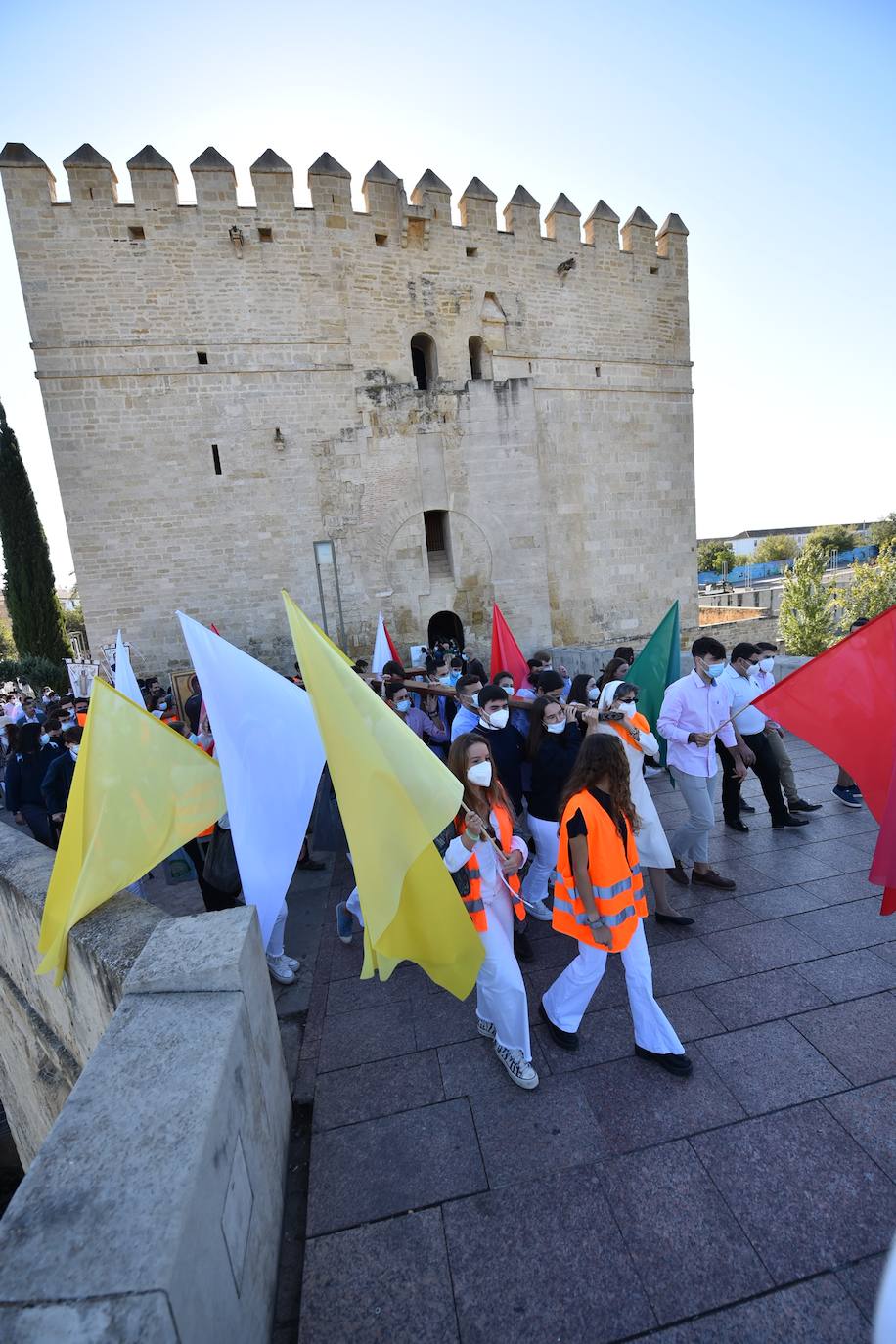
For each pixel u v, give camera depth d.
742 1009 3.77
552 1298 2.35
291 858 3.93
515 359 19.09
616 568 21.00
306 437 16.94
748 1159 2.83
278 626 16.94
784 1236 2.50
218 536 16.38
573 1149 2.95
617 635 21.11
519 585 19.39
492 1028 3.70
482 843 3.44
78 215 14.98
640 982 3.35
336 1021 4.06
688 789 5.09
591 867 3.27
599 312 20.12
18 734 7.23
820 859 5.59
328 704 3.30
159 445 15.83
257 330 16.34
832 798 7.05
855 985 3.90
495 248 18.66
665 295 21.11
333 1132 3.17
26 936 4.52
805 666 4.61
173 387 15.83
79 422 15.30
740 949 4.36
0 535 27.22
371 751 3.22
